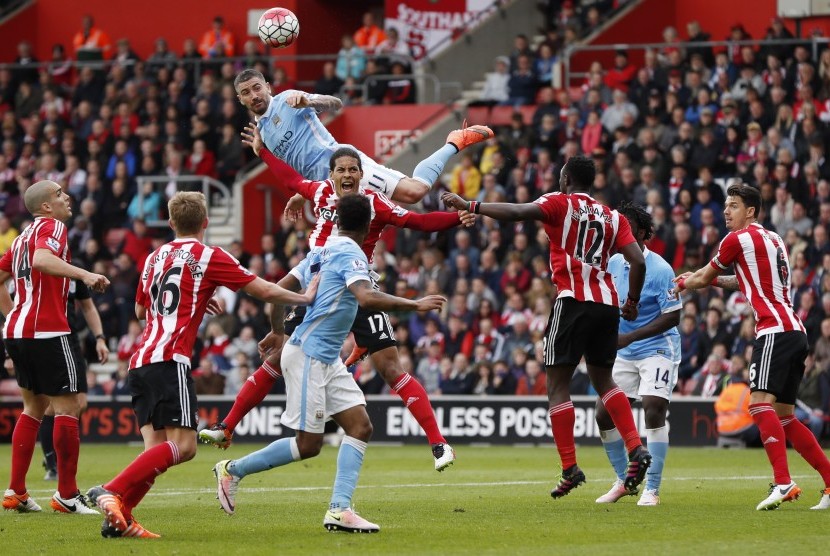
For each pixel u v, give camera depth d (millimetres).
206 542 23672
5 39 94250
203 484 38750
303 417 24828
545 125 70812
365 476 41312
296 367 24875
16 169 80625
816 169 62844
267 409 61375
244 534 24953
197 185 76812
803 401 54844
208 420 62000
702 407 56188
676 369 31422
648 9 82812
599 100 71750
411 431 60031
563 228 28672
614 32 81750
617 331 29250
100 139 80188
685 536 23938
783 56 70188
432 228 28906
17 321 29062
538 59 78562
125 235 73000
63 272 27984
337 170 26781
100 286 27922
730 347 57125
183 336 24891
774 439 28609
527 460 49219
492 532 24797
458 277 65250
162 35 92125
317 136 30766
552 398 29328
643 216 31312
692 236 62688
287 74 88312
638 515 27797
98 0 93125
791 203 61844
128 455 54219
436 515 28219
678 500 31500
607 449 31156
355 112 80375
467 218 28609
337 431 60938
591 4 83250
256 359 64500
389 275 66875
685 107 69812
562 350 28938
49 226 28875
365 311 29812
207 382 63219
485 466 45969
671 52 73688
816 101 67312
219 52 84875
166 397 24625
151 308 25219
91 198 77188
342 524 24812
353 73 82500
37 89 84688
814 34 73312
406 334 63312
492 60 85188
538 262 63281
